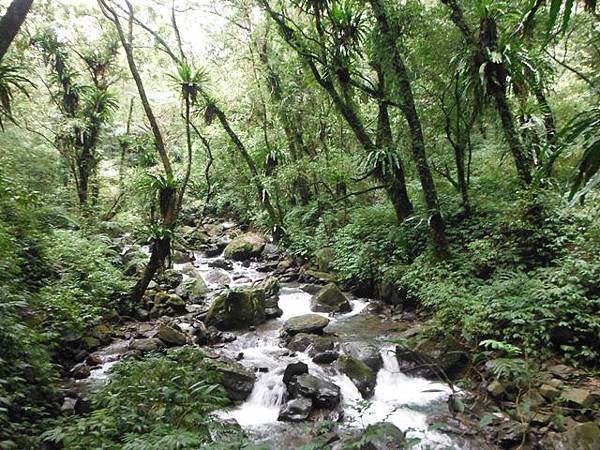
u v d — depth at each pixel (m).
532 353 5.25
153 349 6.61
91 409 4.45
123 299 8.56
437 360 5.80
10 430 3.51
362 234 10.66
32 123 15.64
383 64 8.37
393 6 8.45
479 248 7.46
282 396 5.42
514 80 7.14
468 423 4.66
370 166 9.45
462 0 7.86
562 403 4.45
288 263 12.85
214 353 6.75
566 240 6.59
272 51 14.09
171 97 21.28
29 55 14.72
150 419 3.69
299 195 15.68
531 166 7.45
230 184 19.27
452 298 6.52
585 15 7.78
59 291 7.14
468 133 8.54
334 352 6.52
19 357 4.47
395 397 5.53
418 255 8.82
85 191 14.79
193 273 11.62
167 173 8.74
